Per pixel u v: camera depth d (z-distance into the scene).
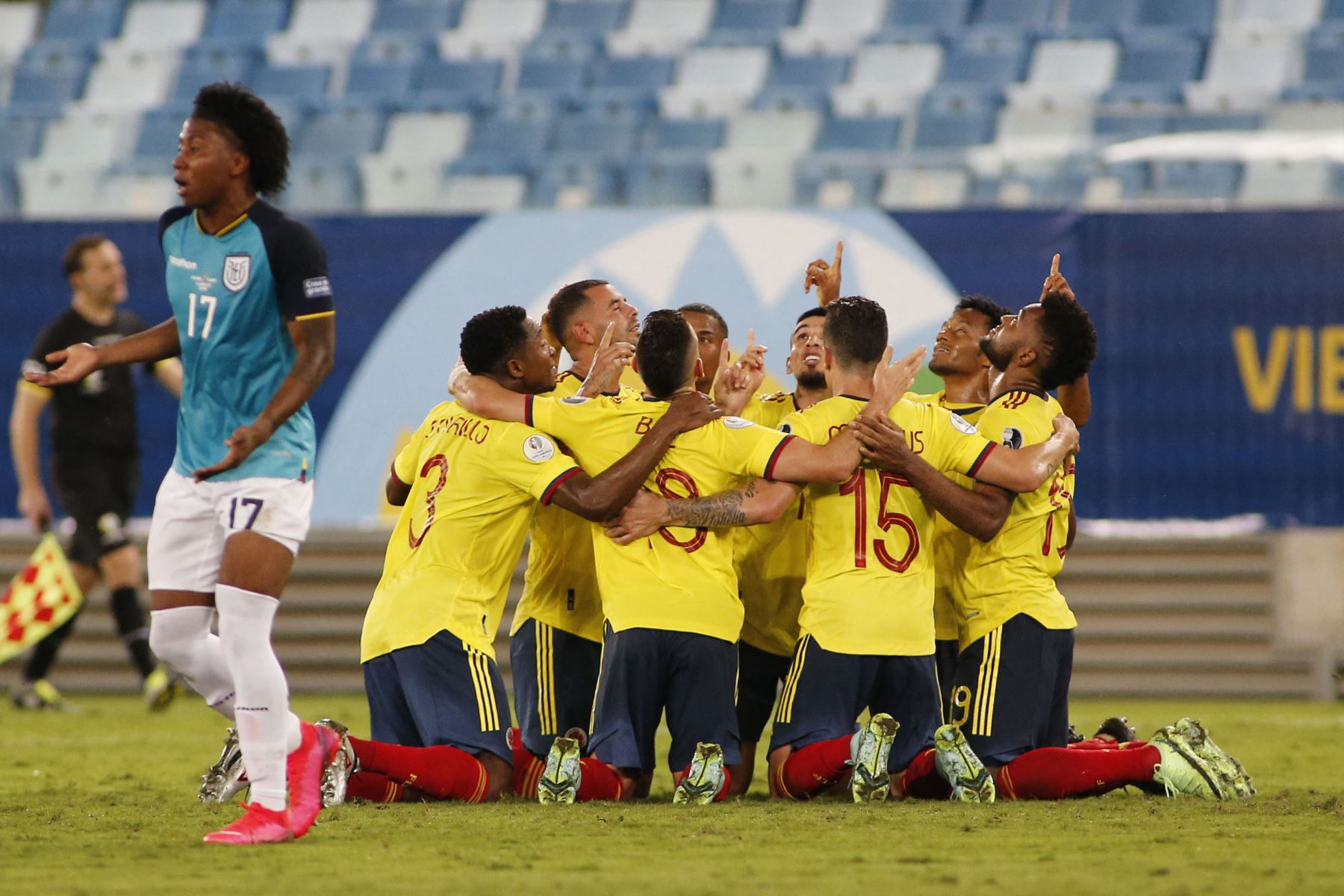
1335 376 29.89
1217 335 30.05
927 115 42.91
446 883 9.09
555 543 15.38
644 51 48.25
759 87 46.47
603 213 30.64
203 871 9.55
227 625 10.79
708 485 14.20
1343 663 31.91
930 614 14.41
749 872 9.51
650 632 13.99
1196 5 46.44
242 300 10.91
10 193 42.44
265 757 10.88
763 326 30.06
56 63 50.28
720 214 30.45
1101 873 9.45
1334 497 29.80
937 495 13.84
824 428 14.46
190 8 52.00
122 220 31.55
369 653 14.30
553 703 15.30
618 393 14.90
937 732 13.52
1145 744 14.06
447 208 41.12
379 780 13.62
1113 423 30.23
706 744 13.54
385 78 47.81
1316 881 9.10
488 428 14.29
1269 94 42.19
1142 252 30.14
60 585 27.38
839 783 14.58
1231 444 30.03
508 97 45.78
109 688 33.75
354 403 30.55
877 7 48.69
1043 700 14.43
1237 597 32.56
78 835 11.48
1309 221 29.94
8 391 31.56
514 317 14.66
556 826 11.81
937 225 30.14
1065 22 47.28
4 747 21.47
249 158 11.04
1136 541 32.91
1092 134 41.75
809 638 14.27
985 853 10.32
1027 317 15.09
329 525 30.52
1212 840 11.01
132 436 27.77
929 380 29.66
